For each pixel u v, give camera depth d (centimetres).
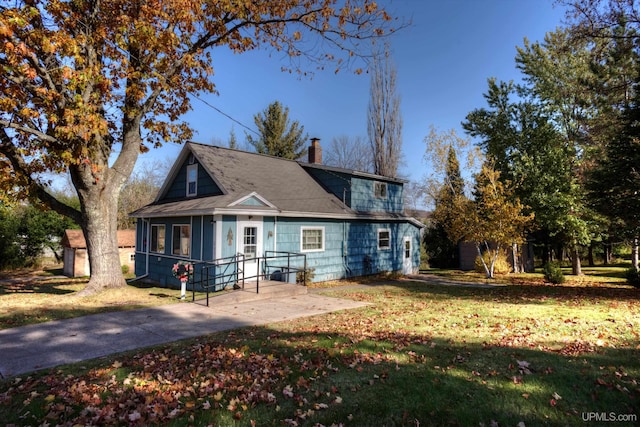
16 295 1206
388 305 983
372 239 1894
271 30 1341
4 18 755
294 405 388
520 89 2188
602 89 1537
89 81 995
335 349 566
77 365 514
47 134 1024
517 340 607
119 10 1024
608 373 451
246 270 1315
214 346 594
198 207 1284
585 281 1798
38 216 2486
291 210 1445
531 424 339
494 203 1792
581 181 1920
